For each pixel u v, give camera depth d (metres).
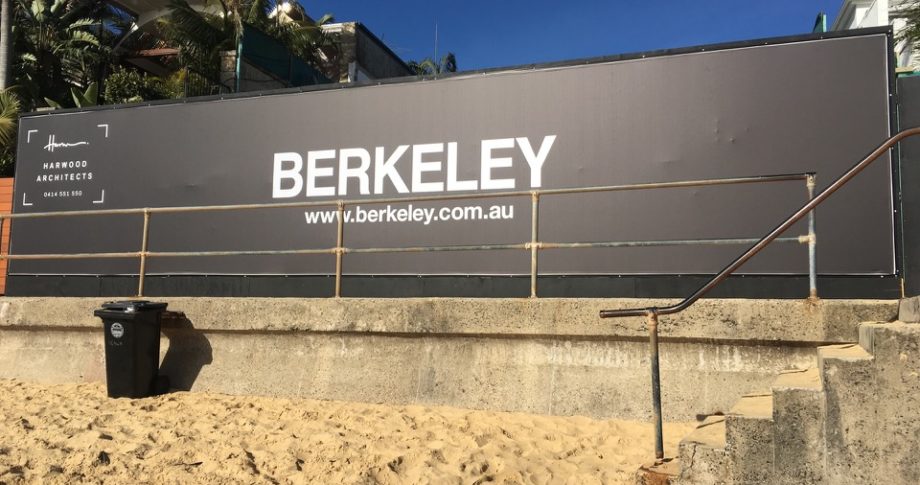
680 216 6.75
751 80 6.65
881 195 6.18
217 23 23.25
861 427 3.58
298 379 6.39
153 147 8.68
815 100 6.45
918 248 6.43
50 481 4.27
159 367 6.79
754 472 3.78
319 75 18.61
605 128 7.07
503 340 5.87
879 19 18.83
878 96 6.28
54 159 9.05
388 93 7.91
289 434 5.19
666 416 5.32
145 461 4.64
